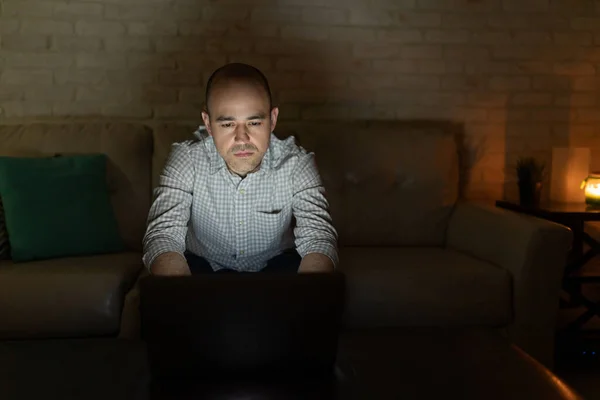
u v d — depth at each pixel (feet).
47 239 7.00
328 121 9.50
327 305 3.61
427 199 8.54
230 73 5.31
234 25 9.23
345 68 9.46
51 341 4.23
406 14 9.48
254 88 5.25
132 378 3.65
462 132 9.73
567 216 7.89
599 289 9.67
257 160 5.41
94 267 6.52
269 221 6.16
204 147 6.02
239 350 3.59
